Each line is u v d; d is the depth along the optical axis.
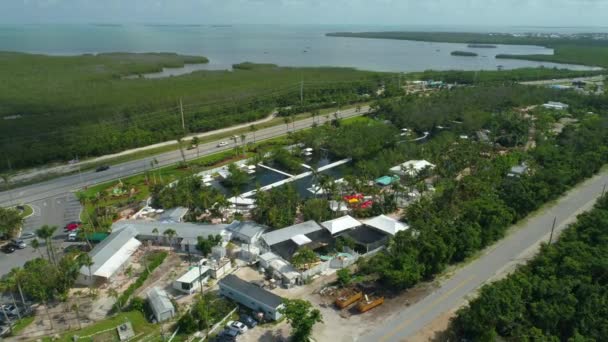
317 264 107.25
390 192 151.75
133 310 91.12
